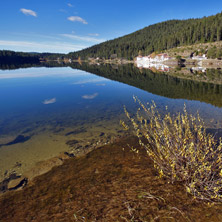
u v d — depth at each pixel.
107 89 20.69
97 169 4.66
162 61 105.38
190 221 2.38
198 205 2.68
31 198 3.71
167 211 2.63
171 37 120.44
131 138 7.03
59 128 8.61
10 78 32.94
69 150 6.30
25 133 8.03
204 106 11.23
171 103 12.66
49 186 4.12
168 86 20.47
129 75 36.09
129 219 2.57
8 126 9.00
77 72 46.91
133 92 18.17
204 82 21.58
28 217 3.08
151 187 3.36
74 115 10.76
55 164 5.34
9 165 5.42
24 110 12.12
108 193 3.41
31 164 5.43
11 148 6.56
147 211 2.69
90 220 2.70
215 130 7.17
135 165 4.55
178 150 3.39
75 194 3.57
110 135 7.52
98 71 49.81
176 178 3.42
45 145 6.76
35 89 21.28
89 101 14.73
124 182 3.74
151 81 25.86
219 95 14.34
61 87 22.66
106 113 11.01
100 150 6.10
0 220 3.10
